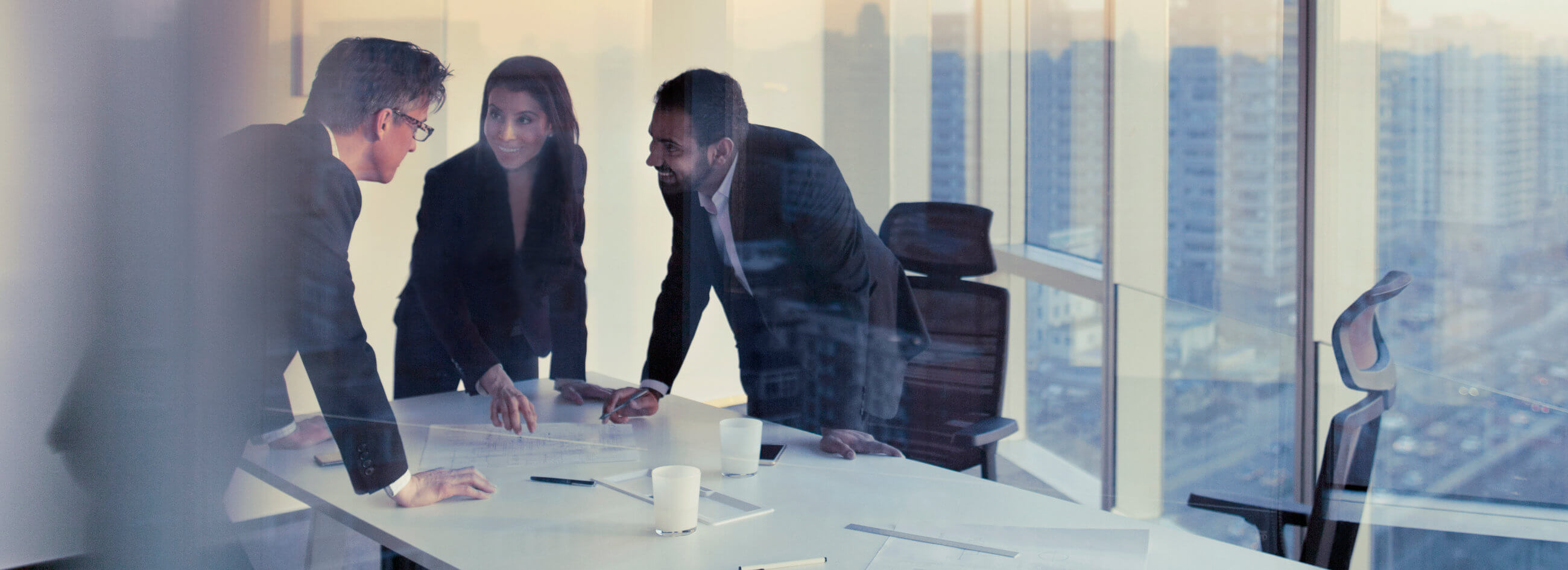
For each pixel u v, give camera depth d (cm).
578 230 164
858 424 161
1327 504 148
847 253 162
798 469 100
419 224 147
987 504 89
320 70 122
